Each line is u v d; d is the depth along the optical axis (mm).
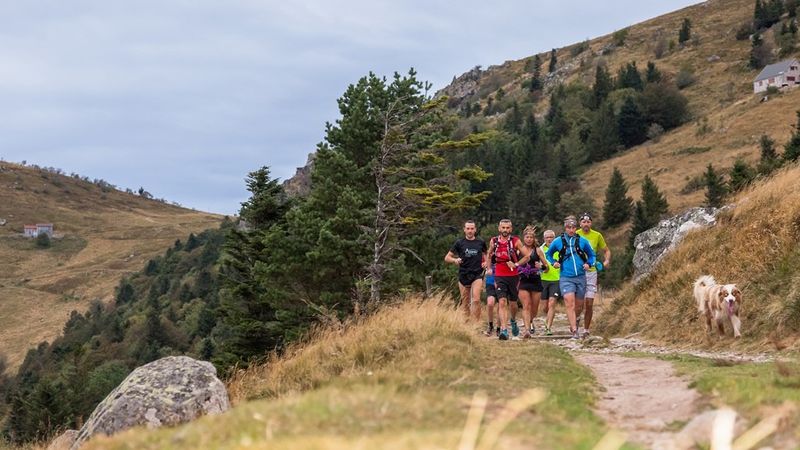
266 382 9586
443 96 29547
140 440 5234
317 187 29094
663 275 17672
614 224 95000
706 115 134750
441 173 29125
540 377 7664
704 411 5746
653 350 13320
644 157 122438
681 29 187500
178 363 8695
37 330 187375
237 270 33719
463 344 9180
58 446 10867
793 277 12766
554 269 15430
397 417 4957
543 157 122750
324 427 4629
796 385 6348
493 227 73375
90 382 54844
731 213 17578
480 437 3957
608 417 6062
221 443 4461
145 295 149375
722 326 13047
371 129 29266
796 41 152375
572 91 173625
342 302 25781
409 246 28344
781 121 112125
